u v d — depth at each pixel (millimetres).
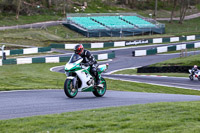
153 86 43875
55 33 118062
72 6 156250
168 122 11297
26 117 12734
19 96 21828
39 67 71000
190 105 15391
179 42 115812
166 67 62094
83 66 20219
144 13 164125
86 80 20422
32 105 17062
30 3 150125
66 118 12406
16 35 108125
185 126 10758
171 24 150500
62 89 30625
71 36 117000
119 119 12109
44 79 47531
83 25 124188
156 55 95000
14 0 141125
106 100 20031
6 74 53281
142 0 181000
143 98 22453
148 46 109938
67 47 102438
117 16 143125
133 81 49125
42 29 119438
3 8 139875
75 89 20344
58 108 16094
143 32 127125
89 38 114500
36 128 10781
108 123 11289
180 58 74812
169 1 185875
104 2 169375
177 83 47281
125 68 73500
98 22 132000
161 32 131000
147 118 12219
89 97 22000
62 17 143250
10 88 27516
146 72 64062
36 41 104312
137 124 11047
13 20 130625
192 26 149625
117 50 103125
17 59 76562
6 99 19922
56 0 156000
